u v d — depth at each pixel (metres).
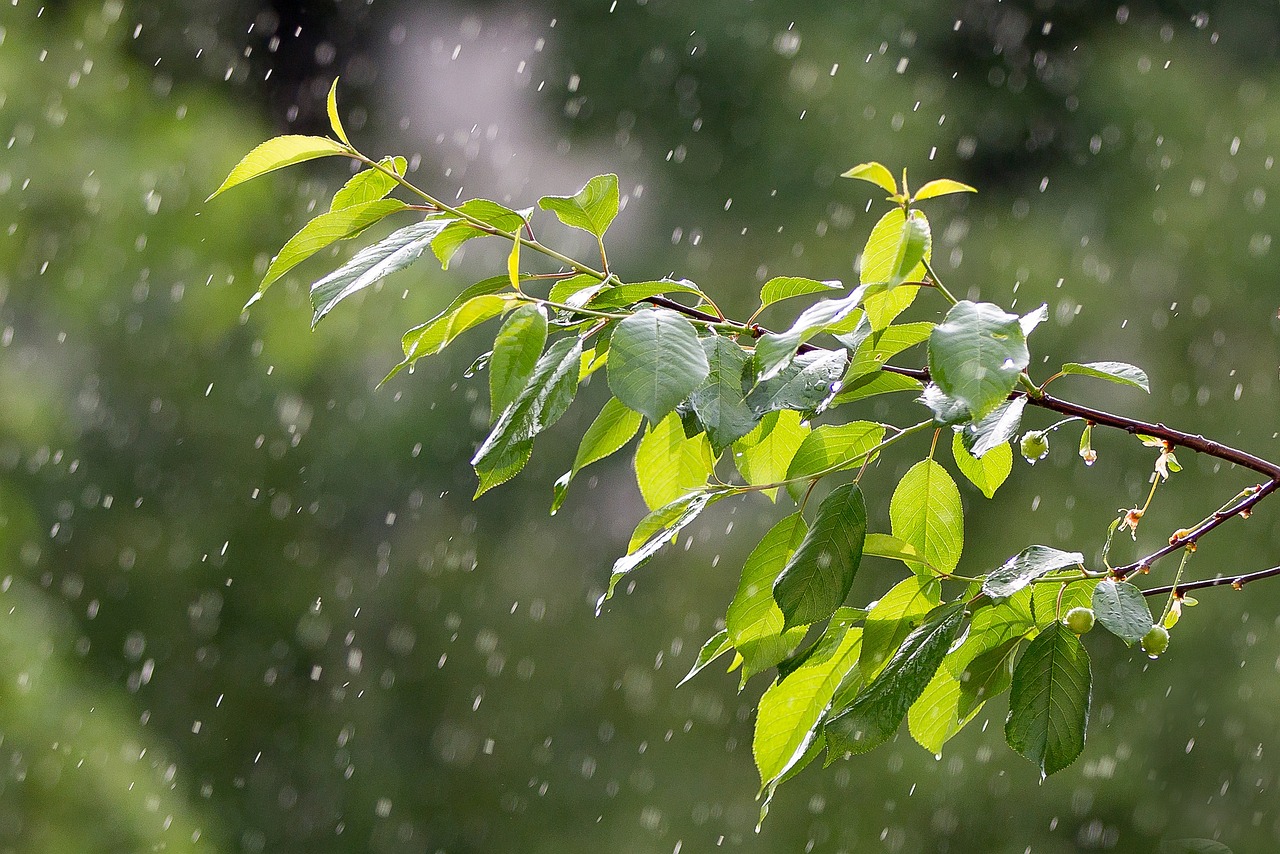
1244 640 12.02
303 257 2.32
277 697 13.42
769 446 2.67
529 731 13.27
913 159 13.26
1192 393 12.43
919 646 2.21
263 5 15.22
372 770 13.38
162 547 13.01
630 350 1.93
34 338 12.57
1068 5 14.09
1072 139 13.78
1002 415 2.25
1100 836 12.20
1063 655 2.22
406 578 13.53
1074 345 12.46
